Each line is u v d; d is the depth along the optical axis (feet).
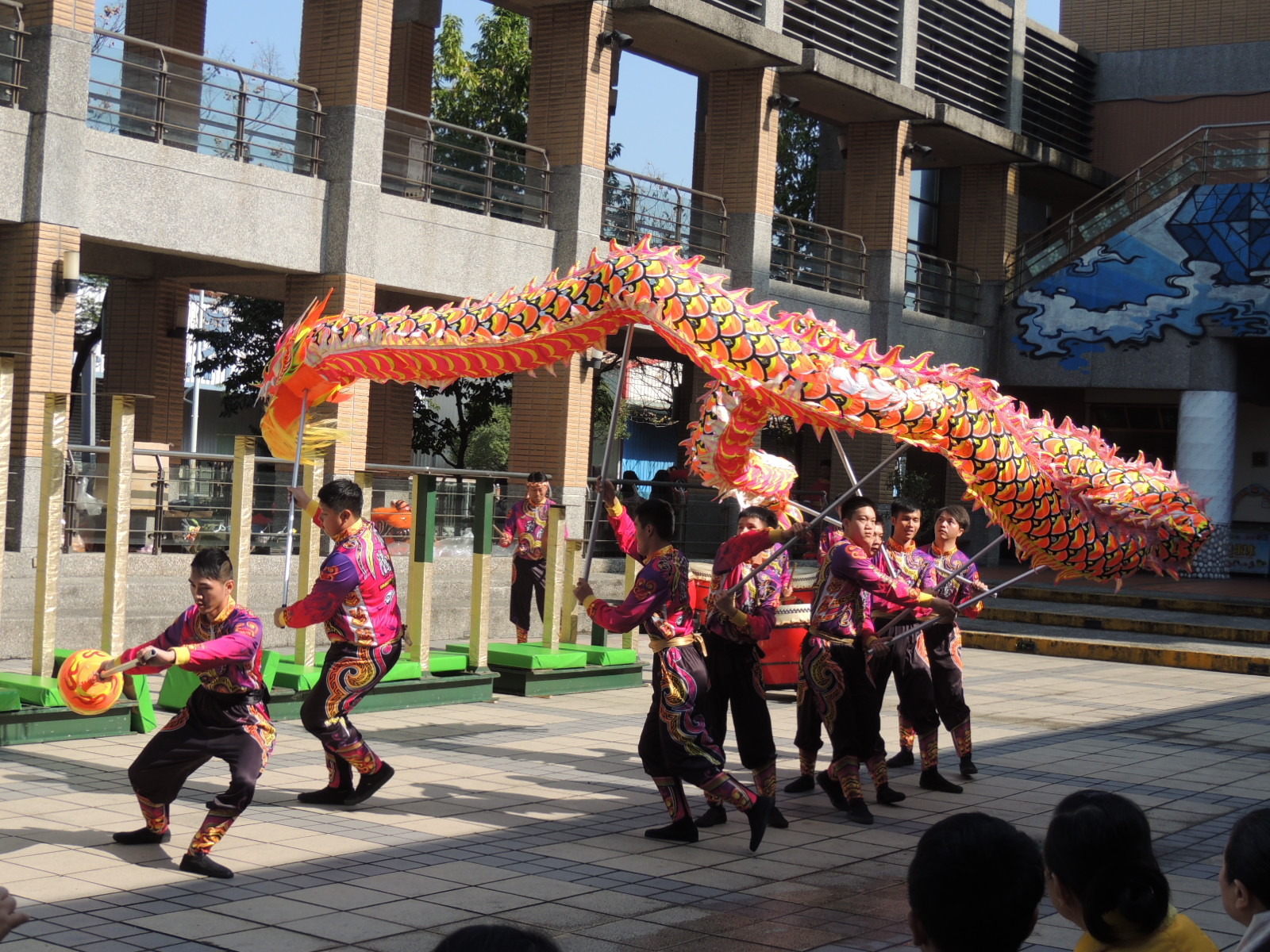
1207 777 30.22
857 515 25.66
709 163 72.54
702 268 70.18
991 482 23.57
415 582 36.47
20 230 45.06
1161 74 98.17
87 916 17.71
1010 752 32.99
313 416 32.27
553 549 40.09
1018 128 89.92
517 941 6.54
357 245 54.13
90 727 29.63
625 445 104.37
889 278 80.38
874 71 77.05
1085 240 86.99
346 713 24.16
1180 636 61.31
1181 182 83.25
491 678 37.60
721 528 72.90
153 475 48.01
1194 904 20.10
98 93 47.14
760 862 21.86
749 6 70.69
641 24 64.44
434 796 25.55
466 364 26.07
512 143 61.67
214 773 26.89
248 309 84.23
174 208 48.80
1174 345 83.46
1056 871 10.50
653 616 23.00
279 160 52.90
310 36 54.85
